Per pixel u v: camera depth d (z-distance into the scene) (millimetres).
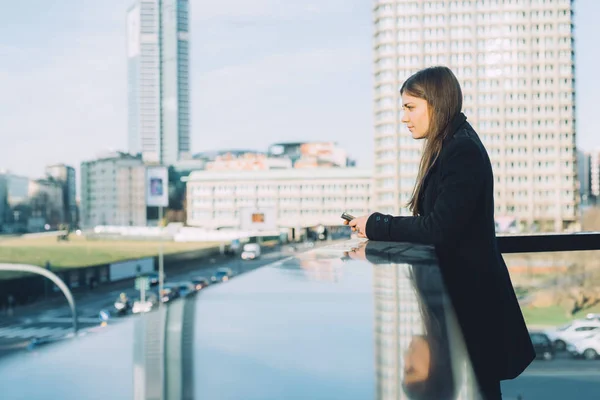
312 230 123688
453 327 646
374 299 810
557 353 14250
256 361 497
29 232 166125
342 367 479
